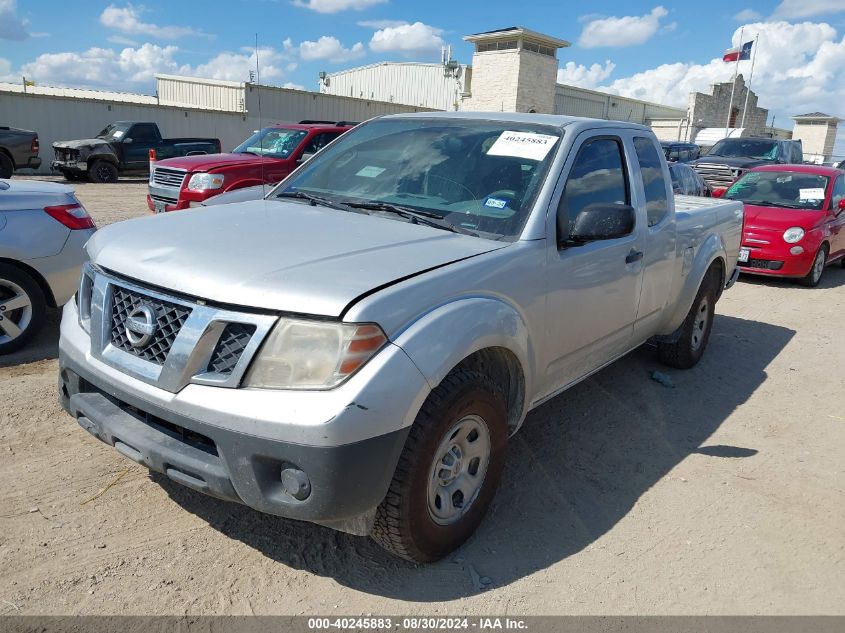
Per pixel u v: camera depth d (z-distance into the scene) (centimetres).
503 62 3403
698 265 531
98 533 311
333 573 297
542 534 337
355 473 248
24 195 514
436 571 302
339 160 427
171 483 356
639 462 420
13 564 286
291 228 325
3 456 370
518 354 320
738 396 543
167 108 2753
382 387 249
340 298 251
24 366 498
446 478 298
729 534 347
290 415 242
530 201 347
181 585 282
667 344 571
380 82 4381
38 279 526
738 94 4562
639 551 328
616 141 425
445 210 357
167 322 269
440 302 279
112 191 1841
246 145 1162
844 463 435
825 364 643
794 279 1056
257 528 325
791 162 1986
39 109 2438
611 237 342
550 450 429
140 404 269
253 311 254
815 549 339
